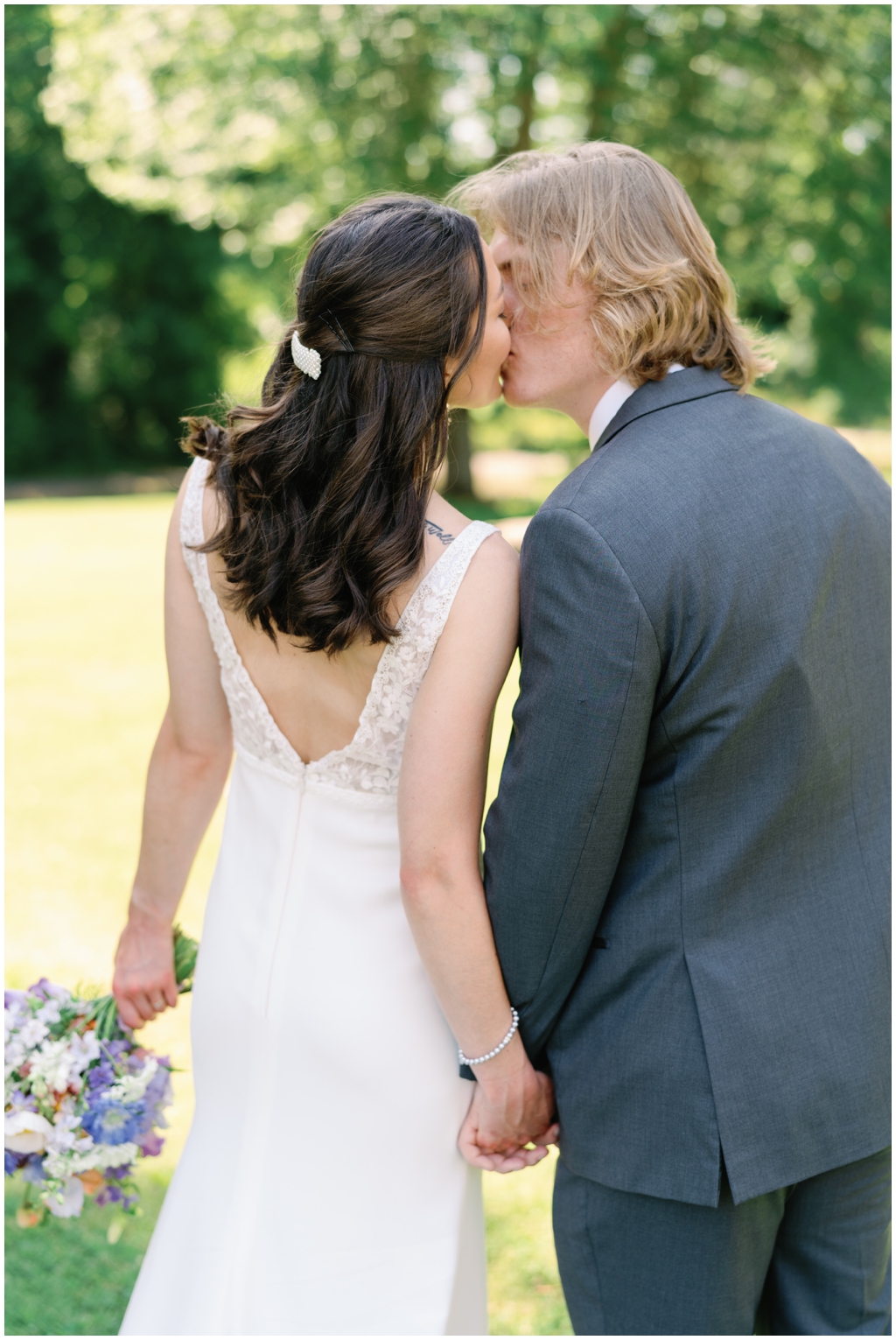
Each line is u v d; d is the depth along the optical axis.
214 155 10.83
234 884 1.53
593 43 9.23
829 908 1.38
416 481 1.27
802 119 10.40
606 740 1.25
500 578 1.33
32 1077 1.66
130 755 5.03
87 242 17.94
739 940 1.34
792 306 13.24
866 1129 1.38
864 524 1.41
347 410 1.25
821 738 1.33
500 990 1.40
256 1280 1.45
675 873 1.34
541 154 1.55
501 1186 2.50
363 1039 1.44
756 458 1.34
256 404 1.39
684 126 10.20
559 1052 1.44
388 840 1.45
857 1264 1.47
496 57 9.81
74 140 11.31
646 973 1.36
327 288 1.25
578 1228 1.45
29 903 3.56
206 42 10.12
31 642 7.10
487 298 1.34
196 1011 1.56
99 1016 1.76
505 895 1.35
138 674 6.39
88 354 18.70
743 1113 1.31
